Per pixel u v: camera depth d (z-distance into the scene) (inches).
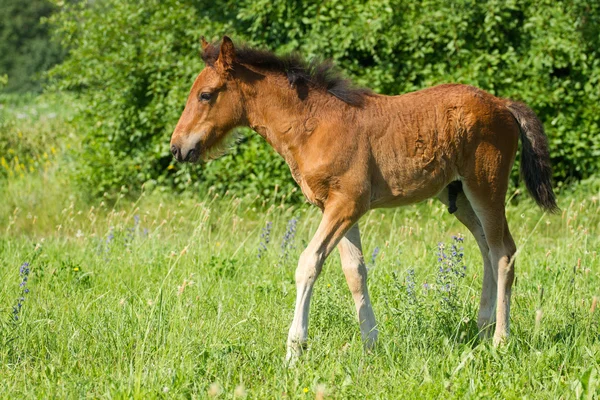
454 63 825.5
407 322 418.9
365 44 819.4
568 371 373.4
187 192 847.1
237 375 364.2
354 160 402.9
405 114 415.8
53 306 473.4
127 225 789.9
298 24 837.2
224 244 657.6
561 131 816.9
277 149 423.8
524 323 442.3
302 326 385.7
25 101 1892.2
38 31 2454.5
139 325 417.7
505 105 442.6
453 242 467.2
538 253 614.9
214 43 432.1
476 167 425.1
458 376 357.7
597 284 505.4
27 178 971.3
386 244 577.9
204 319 446.6
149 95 885.8
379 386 348.8
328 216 402.0
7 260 602.5
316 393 318.0
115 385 345.4
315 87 413.7
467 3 817.5
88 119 929.5
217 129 421.4
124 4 904.3
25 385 350.6
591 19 816.9
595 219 748.0
